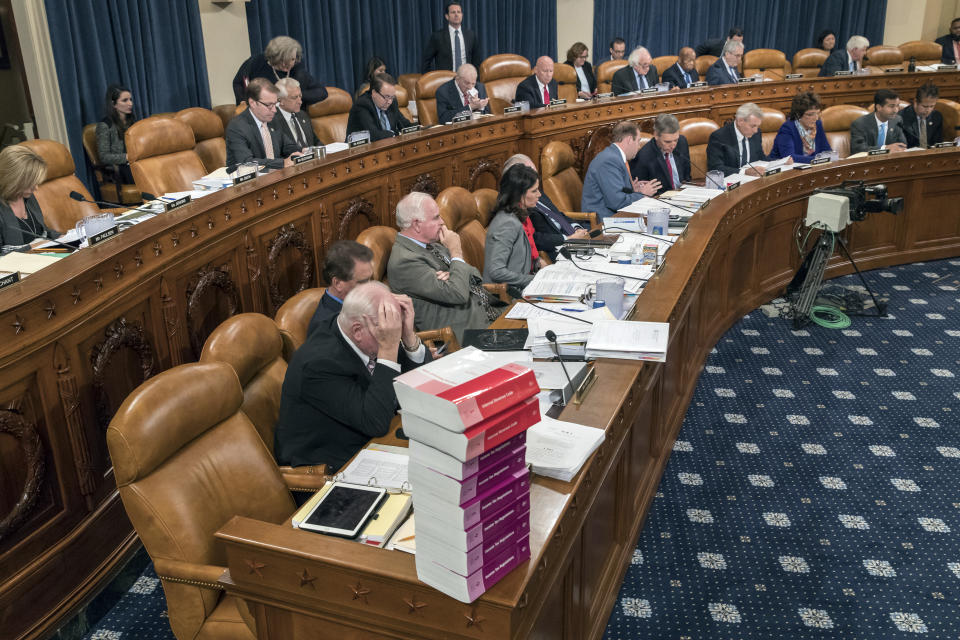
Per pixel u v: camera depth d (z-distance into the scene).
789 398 3.90
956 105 7.20
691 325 3.73
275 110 4.63
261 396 2.41
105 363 2.48
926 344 4.50
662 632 2.37
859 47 8.16
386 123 5.55
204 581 1.72
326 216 3.90
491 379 1.32
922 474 3.22
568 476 1.71
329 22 7.32
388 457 1.96
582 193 4.96
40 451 2.25
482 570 1.34
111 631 2.37
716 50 9.52
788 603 2.50
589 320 2.68
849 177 5.30
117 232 2.77
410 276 3.29
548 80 6.81
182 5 6.08
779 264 5.19
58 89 5.39
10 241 3.07
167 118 4.65
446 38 7.36
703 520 2.94
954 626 2.39
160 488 1.81
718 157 5.67
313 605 1.53
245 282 3.35
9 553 2.21
